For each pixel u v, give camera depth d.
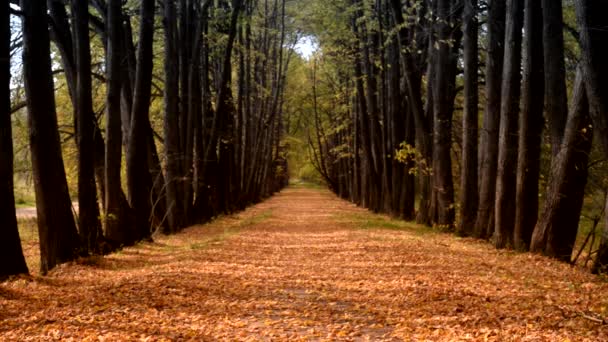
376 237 19.34
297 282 11.40
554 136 14.13
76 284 11.14
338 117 51.53
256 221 29.30
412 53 24.23
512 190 16.23
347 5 30.77
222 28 30.08
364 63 33.53
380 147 35.81
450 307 8.74
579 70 13.17
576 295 9.61
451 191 22.34
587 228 19.39
